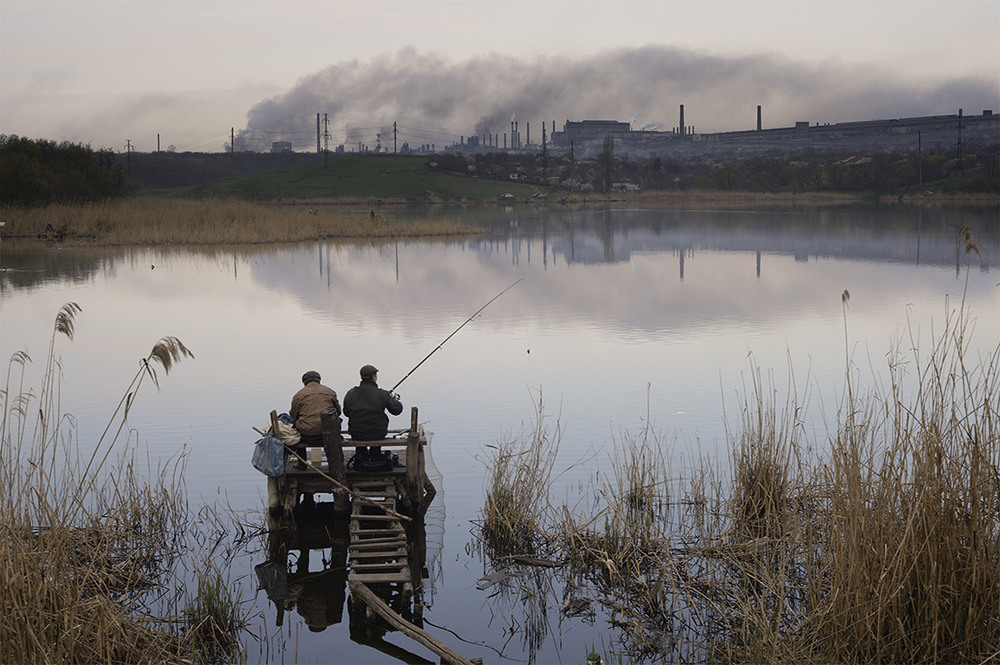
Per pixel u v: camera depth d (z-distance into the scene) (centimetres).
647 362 1570
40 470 657
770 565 723
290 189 15038
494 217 7938
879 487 631
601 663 615
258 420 1224
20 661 543
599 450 1059
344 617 695
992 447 618
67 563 645
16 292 2655
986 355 1505
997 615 572
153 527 855
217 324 2073
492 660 619
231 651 636
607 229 5916
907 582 582
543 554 809
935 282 2695
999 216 6688
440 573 772
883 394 1248
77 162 7294
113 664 593
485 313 2212
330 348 1755
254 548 826
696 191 15162
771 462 855
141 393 1384
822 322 1978
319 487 902
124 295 2595
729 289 2642
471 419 1205
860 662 580
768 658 592
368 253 4134
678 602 688
